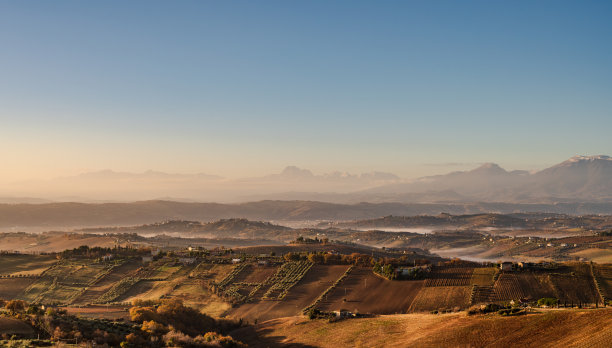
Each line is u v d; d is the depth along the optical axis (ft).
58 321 362.33
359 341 395.55
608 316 326.24
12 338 315.99
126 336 352.08
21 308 421.18
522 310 394.52
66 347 304.71
